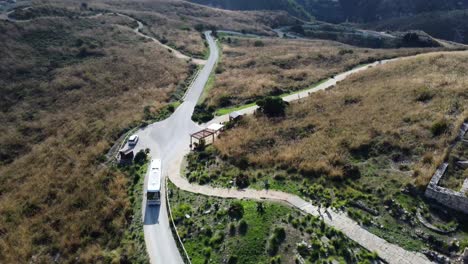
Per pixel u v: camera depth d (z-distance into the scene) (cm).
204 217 3045
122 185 3738
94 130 5231
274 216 2880
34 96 6856
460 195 2678
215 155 4097
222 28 13200
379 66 6875
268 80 6812
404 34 13212
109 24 10925
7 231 3334
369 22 19812
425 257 2389
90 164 4275
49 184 3956
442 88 4625
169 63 8438
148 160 4206
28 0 11806
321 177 3353
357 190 3116
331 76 7075
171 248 2814
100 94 6919
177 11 14662
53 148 4947
